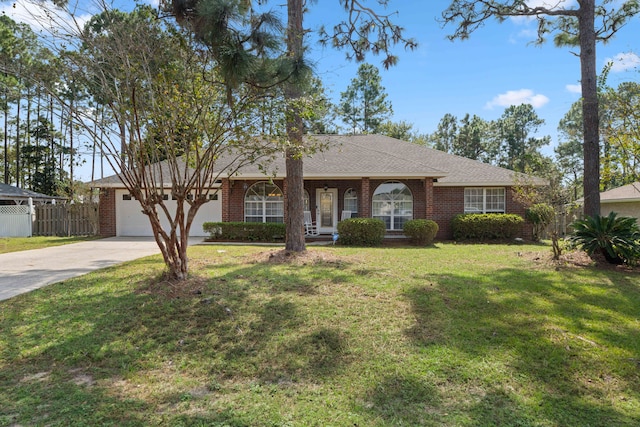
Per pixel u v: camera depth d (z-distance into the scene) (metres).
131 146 5.69
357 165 14.73
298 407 3.01
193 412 2.94
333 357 3.88
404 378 3.46
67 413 2.90
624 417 2.90
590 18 9.66
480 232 14.31
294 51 5.74
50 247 12.16
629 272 7.68
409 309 5.16
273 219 15.61
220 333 4.45
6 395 3.18
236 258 9.16
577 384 3.38
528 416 2.90
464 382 3.40
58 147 25.95
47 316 4.95
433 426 2.75
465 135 41.19
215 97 5.86
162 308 5.15
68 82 5.64
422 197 15.57
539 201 10.06
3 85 6.67
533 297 5.78
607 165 9.22
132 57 5.47
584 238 8.73
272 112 6.05
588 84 9.67
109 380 3.47
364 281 6.60
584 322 4.78
